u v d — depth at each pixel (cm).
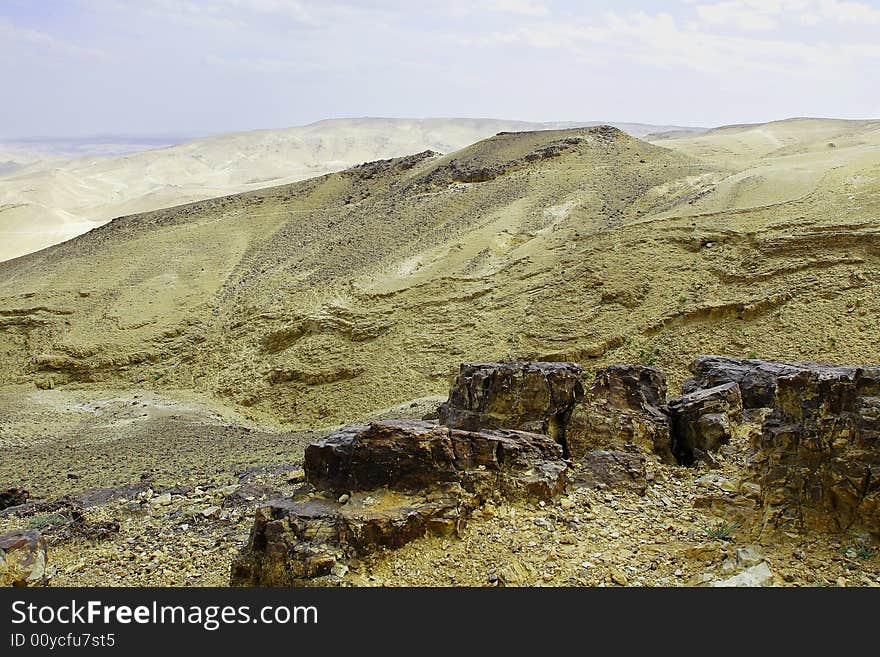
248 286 5775
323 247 6316
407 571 866
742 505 1011
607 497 1068
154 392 4691
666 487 1132
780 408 984
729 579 804
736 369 1708
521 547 914
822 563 817
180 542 1278
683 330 3512
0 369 5272
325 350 4416
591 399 1364
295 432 3434
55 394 4788
